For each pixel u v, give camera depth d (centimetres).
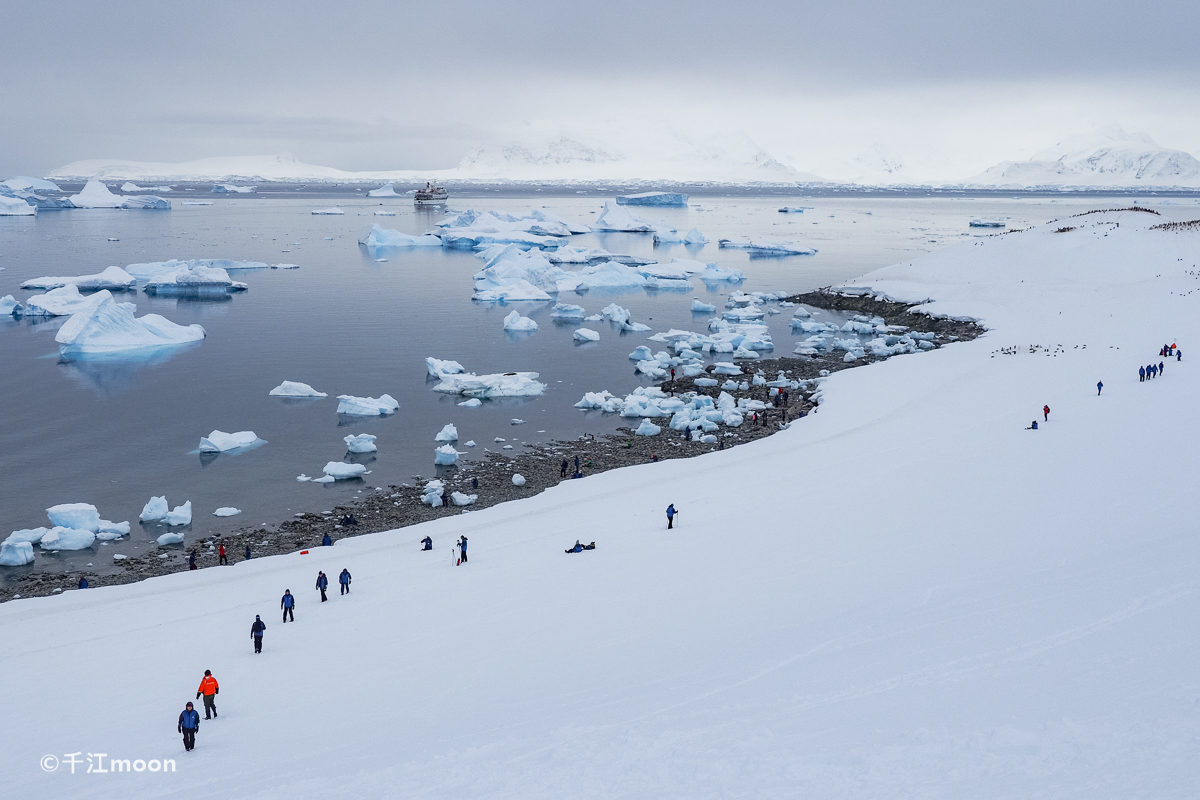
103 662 2583
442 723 1928
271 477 4931
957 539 3114
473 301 11388
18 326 9525
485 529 3862
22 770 1884
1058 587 2244
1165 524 2941
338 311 10519
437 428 5853
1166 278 8938
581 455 5269
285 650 2595
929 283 10450
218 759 1870
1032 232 11388
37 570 3784
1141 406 4966
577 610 2744
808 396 6469
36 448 5431
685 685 1939
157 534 4178
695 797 1291
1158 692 1377
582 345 8619
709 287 12825
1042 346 7138
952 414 5338
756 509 3809
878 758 1314
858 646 2030
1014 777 1171
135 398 6600
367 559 3538
